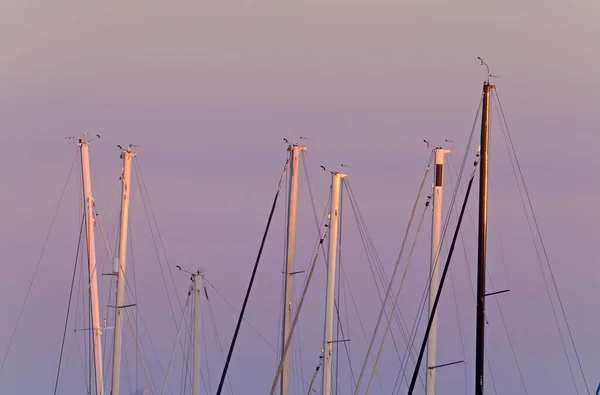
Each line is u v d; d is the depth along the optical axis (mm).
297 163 122062
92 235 122250
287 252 120125
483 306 92562
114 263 122250
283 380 118250
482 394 91875
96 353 121500
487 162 94125
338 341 115812
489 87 95000
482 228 93188
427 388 107062
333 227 116312
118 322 121625
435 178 110125
